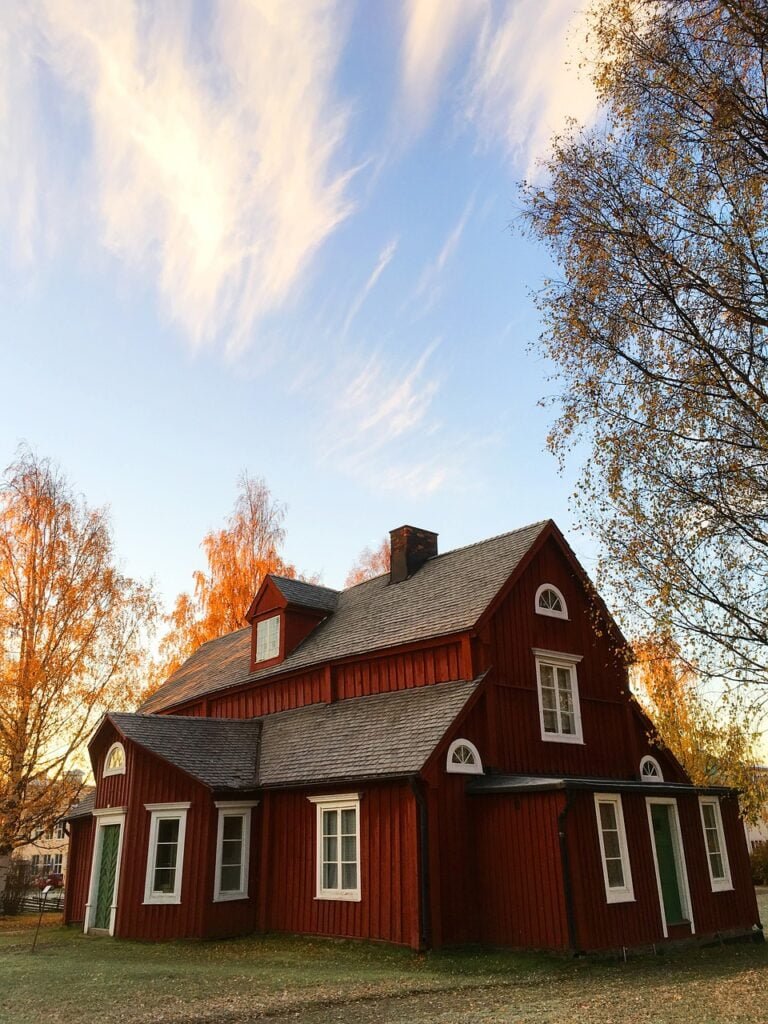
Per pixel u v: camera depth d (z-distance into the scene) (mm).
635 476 12812
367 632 20594
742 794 13281
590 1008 9438
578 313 13477
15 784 23922
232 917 17344
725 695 12211
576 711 18781
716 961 13641
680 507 12531
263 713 22750
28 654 24969
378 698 18734
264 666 23688
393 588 22812
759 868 39719
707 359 12602
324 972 12461
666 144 12375
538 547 19469
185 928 16891
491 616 17562
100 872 19109
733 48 11773
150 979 11977
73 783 25094
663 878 15750
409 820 14742
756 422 12352
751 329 12414
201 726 20375
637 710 20453
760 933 17531
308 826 17141
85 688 25375
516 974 12070
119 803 18703
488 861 14875
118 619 26547
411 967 12781
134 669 26828
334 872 16266
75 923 20906
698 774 21859
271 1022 9180
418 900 14055
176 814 17922
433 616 18828
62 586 25859
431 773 14859
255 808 18484
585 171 13445
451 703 16266
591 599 20094
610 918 13812
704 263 12742
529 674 18000
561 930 13312
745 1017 8672
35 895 33062
